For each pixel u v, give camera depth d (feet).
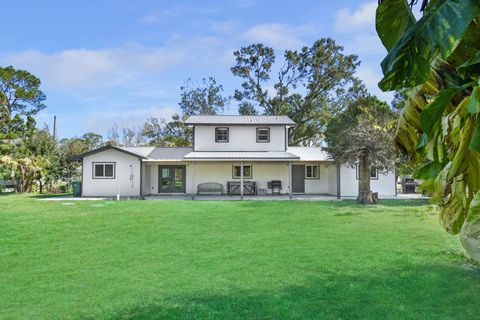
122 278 20.77
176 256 25.79
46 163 91.40
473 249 7.53
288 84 116.78
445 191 8.90
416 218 43.06
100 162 76.89
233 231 35.63
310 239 31.22
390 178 79.30
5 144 90.38
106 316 15.48
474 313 14.98
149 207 54.95
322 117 114.62
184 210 51.42
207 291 18.37
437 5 6.64
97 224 39.68
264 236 32.89
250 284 19.35
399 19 9.16
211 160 73.87
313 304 16.30
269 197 75.87
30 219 42.75
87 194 76.43
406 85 7.12
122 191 76.69
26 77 133.49
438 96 7.91
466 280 19.06
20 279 20.75
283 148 82.48
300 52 114.01
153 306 16.46
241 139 82.33
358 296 17.15
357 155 57.88
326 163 81.10
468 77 8.58
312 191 84.84
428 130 8.32
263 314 15.33
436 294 17.16
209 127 82.07
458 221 8.71
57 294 18.30
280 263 23.41
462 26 6.19
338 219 42.93
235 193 82.84
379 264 22.65
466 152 7.88
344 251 26.43
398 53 6.79
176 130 128.36
